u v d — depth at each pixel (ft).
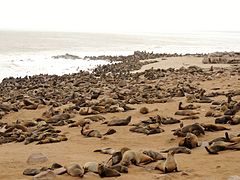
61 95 70.44
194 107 48.67
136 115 47.83
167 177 22.31
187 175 22.81
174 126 39.68
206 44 338.95
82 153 30.81
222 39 477.77
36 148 33.68
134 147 31.81
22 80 100.63
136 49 262.67
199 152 28.76
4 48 239.71
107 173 23.12
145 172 23.85
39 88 84.94
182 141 30.53
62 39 406.82
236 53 139.95
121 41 391.24
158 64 128.88
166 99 57.57
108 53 219.00
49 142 36.17
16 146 35.63
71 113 50.72
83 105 55.31
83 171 23.62
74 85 86.33
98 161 27.25
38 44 302.45
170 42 382.22
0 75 118.73
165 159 25.96
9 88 87.61
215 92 61.36
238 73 89.35
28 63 151.02
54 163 25.82
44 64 151.23
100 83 87.45
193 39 471.21
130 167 24.99
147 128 38.40
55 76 107.45
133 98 59.72
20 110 57.82
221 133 34.12
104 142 34.63
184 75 92.27
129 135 37.09
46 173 23.36
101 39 426.92
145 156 25.79
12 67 137.18
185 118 42.73
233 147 28.55
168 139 33.96
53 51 227.40
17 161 28.63
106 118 46.65
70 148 33.06
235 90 62.54
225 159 26.14
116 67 129.80
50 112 52.13
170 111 48.78
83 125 42.91
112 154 27.48
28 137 38.11
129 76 99.71
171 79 85.87
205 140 32.30
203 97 55.83
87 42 357.20
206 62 123.65
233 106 44.52
